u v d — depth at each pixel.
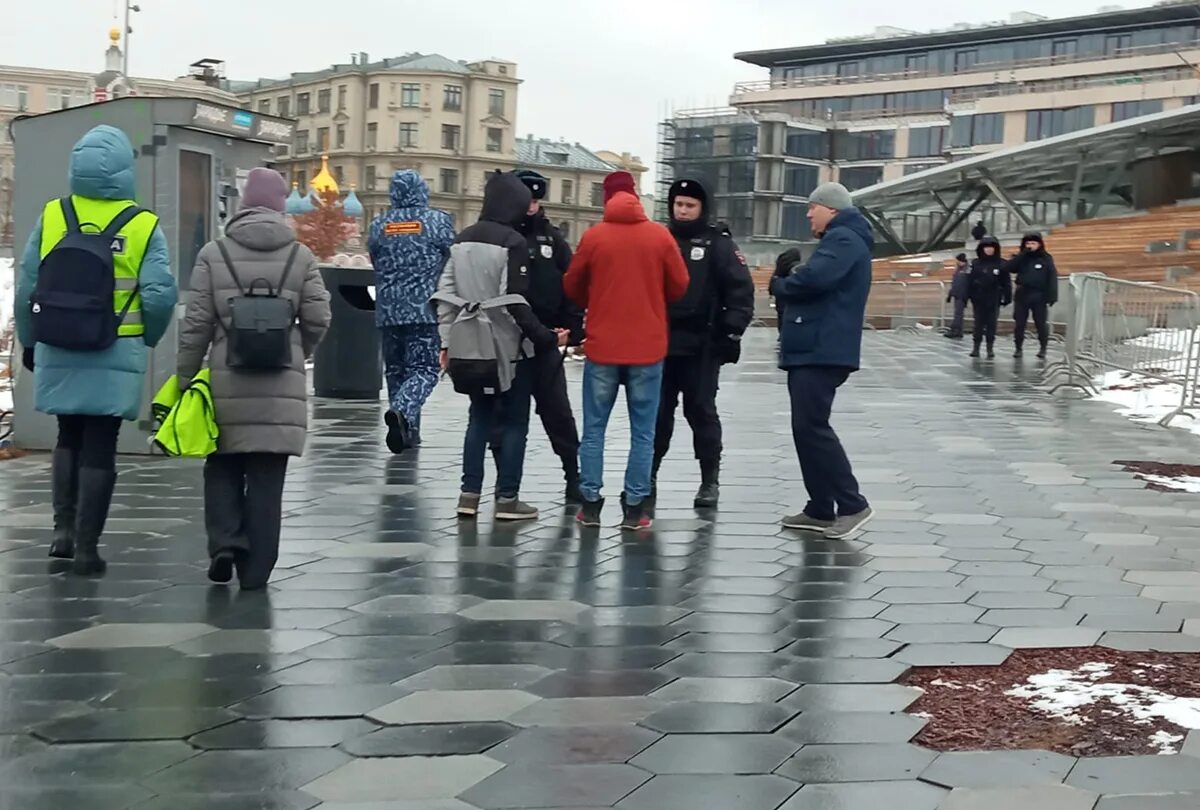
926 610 5.98
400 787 3.87
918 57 103.88
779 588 6.36
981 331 23.83
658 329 7.54
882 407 15.15
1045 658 5.24
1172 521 8.26
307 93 131.38
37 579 6.28
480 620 5.70
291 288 6.01
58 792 3.79
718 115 94.94
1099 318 16.81
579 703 4.63
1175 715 4.54
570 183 131.25
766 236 93.31
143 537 7.21
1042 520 8.25
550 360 8.20
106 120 9.73
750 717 4.50
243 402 5.94
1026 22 97.12
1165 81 84.25
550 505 8.45
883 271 50.75
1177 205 53.53
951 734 4.35
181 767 3.99
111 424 6.35
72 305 5.95
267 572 6.16
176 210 9.80
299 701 4.61
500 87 127.25
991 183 56.03
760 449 11.30
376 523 7.76
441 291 7.61
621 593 6.22
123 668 4.95
